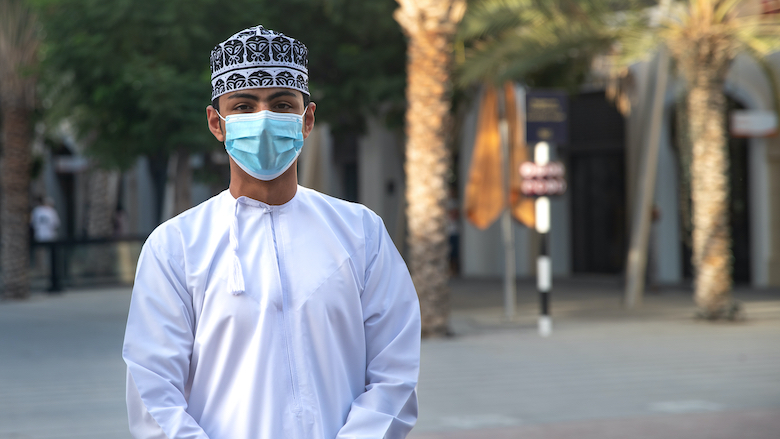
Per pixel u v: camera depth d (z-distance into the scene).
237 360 2.03
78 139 14.16
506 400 6.77
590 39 11.99
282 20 13.49
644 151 13.88
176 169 13.20
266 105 2.07
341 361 2.09
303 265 2.09
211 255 2.08
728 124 16.70
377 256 2.21
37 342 10.48
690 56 12.12
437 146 10.66
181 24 11.63
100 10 11.46
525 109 10.98
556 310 13.63
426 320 10.55
